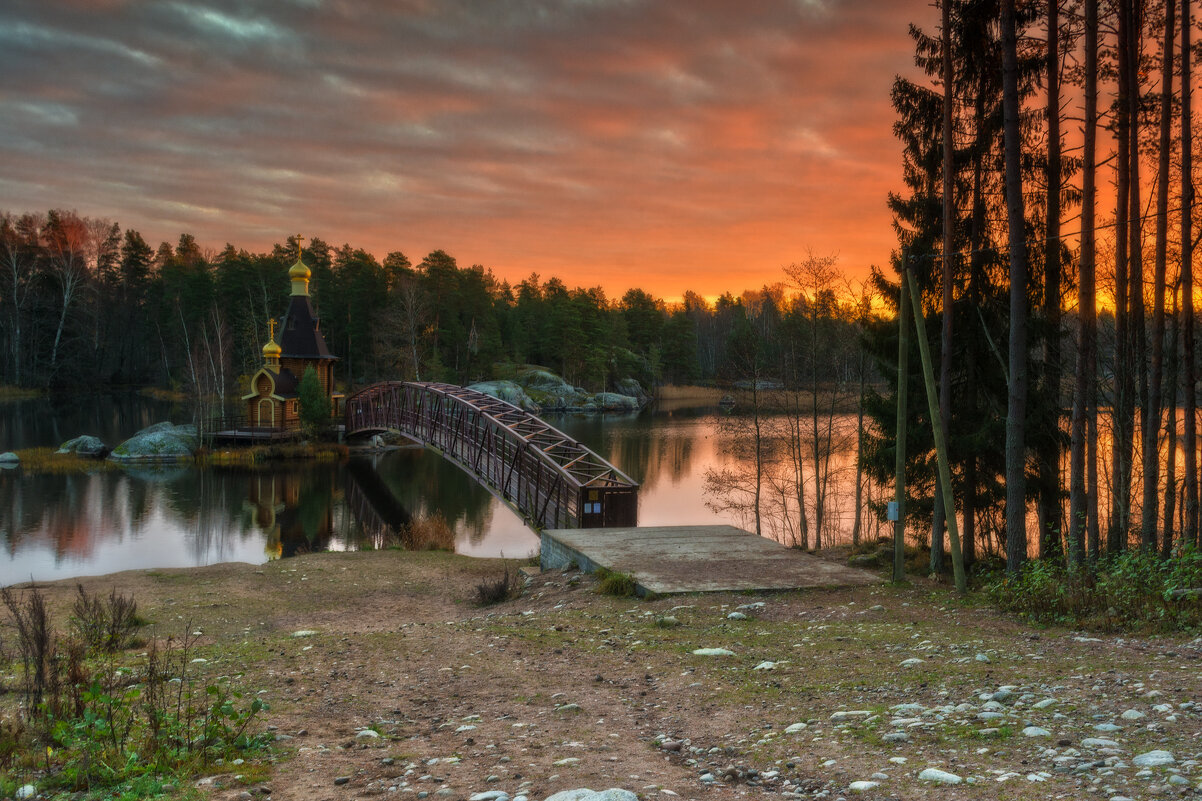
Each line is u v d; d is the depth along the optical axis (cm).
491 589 1741
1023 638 951
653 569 1658
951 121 1609
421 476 4909
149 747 592
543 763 551
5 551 2794
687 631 1160
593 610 1392
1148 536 1428
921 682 742
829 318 2927
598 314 12938
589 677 888
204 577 2109
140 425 6944
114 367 10888
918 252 1777
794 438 3288
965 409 1822
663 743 596
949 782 436
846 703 689
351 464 5312
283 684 909
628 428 7700
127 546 2923
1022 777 436
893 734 549
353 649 1126
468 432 3853
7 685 899
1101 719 556
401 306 8900
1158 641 857
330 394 6456
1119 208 1531
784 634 1099
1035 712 591
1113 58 1593
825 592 1474
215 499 3959
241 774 535
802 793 454
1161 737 493
